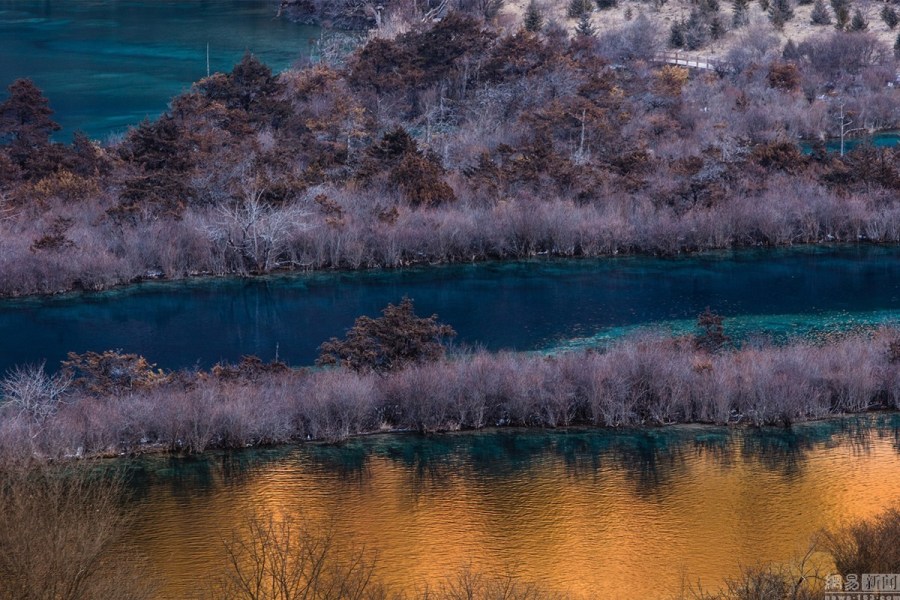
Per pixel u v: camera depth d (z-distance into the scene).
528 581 55.03
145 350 86.88
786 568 54.97
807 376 75.44
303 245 109.56
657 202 117.94
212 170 120.31
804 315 93.06
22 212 111.62
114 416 68.50
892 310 94.06
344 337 89.75
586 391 74.00
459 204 118.31
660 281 103.75
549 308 96.25
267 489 65.06
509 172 122.50
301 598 43.97
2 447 55.91
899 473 66.81
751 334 87.88
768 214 114.88
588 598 53.47
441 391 72.88
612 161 127.38
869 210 118.00
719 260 110.56
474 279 105.88
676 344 81.81
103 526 42.28
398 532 60.12
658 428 73.31
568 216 113.94
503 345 86.81
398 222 112.06
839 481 65.88
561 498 64.44
